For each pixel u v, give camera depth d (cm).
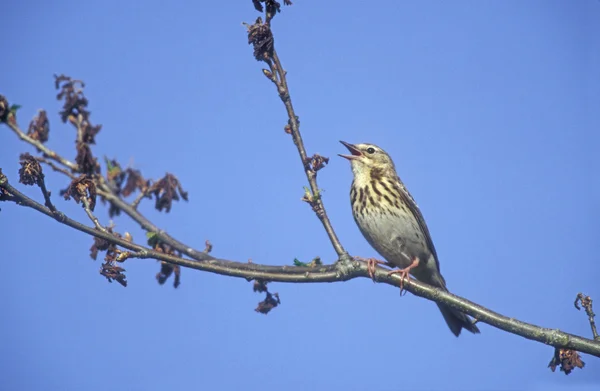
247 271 1191
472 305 1210
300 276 1195
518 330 1148
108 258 1148
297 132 1223
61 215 1105
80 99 1243
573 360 1098
